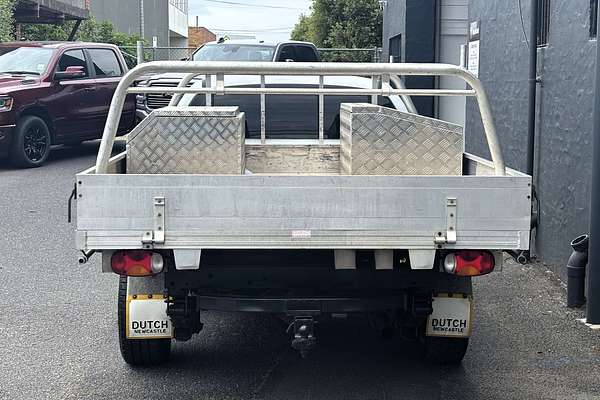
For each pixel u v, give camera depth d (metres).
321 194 4.44
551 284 7.79
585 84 7.28
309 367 5.73
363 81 7.35
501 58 10.01
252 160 6.74
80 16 23.03
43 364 5.73
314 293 4.85
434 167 5.31
